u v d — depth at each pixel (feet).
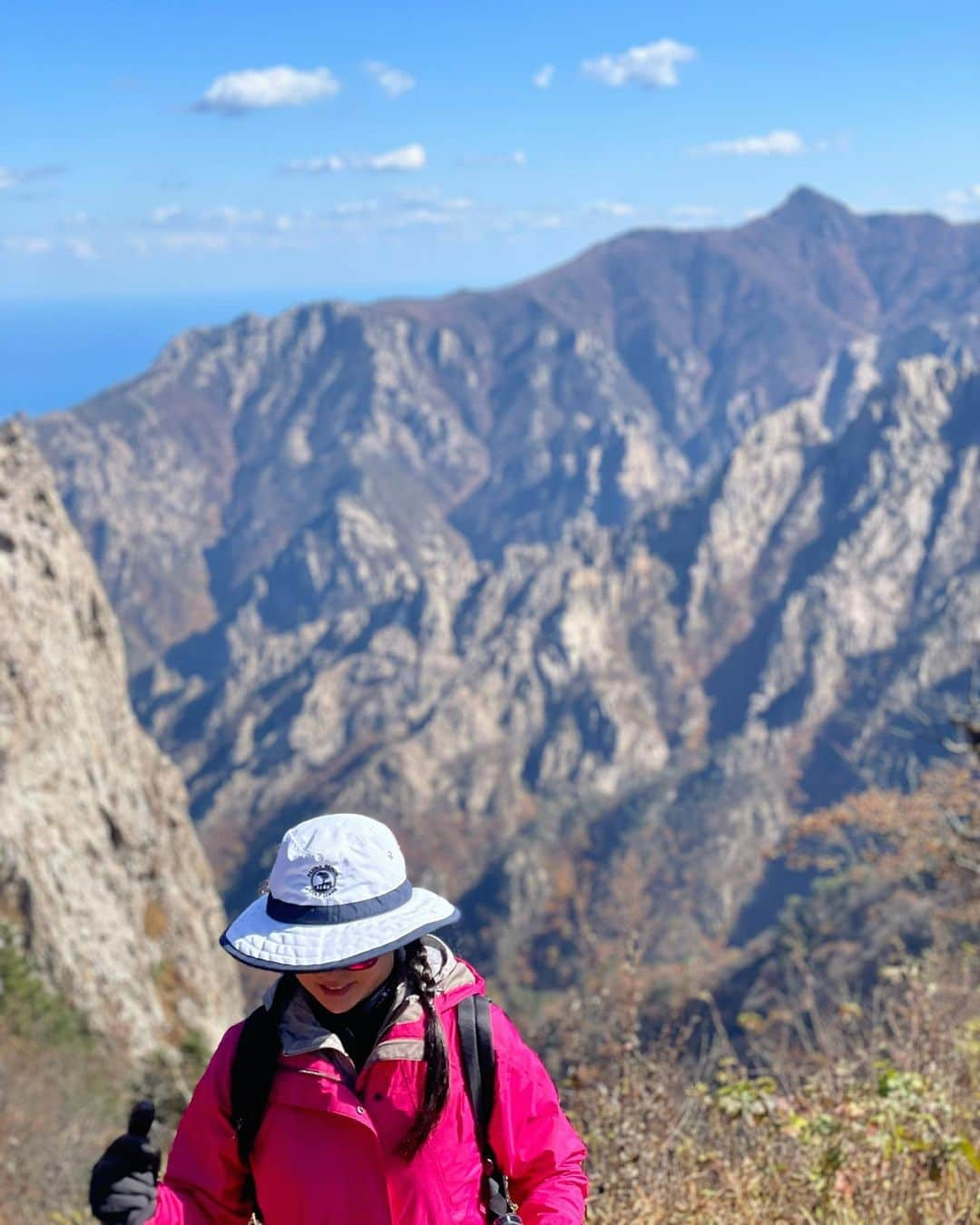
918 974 22.13
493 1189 8.88
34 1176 51.80
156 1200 7.89
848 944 171.32
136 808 155.84
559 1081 19.10
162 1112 51.26
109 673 166.91
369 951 8.13
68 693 145.28
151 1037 115.55
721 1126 18.28
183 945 151.02
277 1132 8.58
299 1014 8.75
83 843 132.16
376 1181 8.47
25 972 100.68
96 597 165.17
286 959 8.12
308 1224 8.50
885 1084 17.60
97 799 141.08
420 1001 8.70
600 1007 19.94
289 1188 8.54
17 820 118.93
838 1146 15.66
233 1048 8.86
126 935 130.31
